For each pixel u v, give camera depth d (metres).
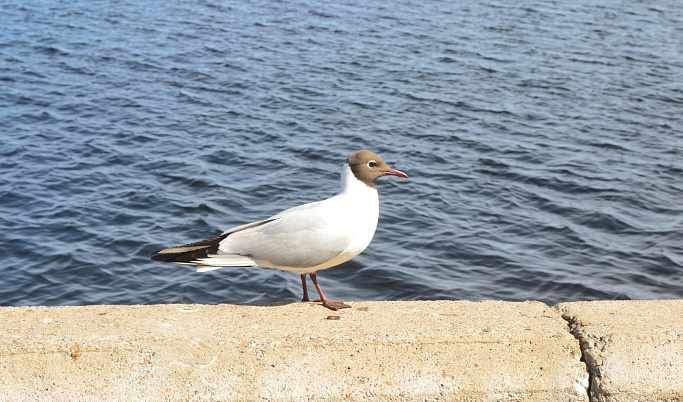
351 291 8.32
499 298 8.18
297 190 11.76
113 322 4.07
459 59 21.08
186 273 8.77
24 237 9.69
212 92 17.61
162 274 8.75
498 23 25.89
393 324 4.02
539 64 20.70
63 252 9.26
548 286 8.46
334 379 3.70
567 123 15.67
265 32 24.06
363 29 24.67
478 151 13.83
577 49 22.44
